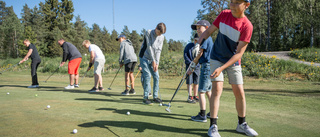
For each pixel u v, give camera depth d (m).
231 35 2.10
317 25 20.56
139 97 4.84
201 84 2.79
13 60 17.91
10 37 50.44
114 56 16.61
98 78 5.71
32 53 6.26
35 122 2.50
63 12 46.22
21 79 9.39
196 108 3.63
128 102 4.08
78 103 3.79
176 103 4.14
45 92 5.16
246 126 2.25
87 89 6.13
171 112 3.26
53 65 13.95
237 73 2.20
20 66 15.55
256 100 4.38
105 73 11.99
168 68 11.89
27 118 2.67
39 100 3.98
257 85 7.46
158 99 4.14
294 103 4.06
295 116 3.05
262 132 2.31
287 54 14.26
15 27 49.59
